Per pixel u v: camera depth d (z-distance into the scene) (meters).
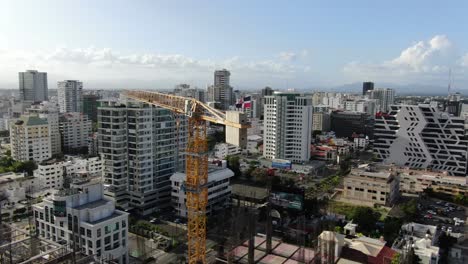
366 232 135.62
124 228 109.62
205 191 111.12
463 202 177.00
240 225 129.88
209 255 117.94
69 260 64.19
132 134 156.25
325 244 105.94
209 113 116.06
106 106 162.38
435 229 125.50
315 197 174.12
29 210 146.25
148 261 114.06
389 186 170.38
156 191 163.12
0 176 180.00
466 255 121.25
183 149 178.50
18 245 71.56
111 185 159.25
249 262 109.12
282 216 152.12
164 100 148.38
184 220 149.88
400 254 102.62
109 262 87.44
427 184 197.38
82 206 108.19
